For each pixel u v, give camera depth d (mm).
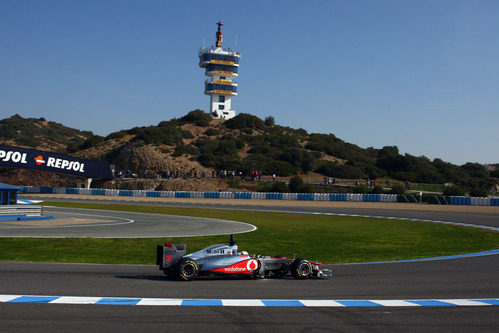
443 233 24422
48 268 12500
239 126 125875
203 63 124188
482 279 11523
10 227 25078
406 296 9258
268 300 8648
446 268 13508
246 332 6445
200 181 74062
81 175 64500
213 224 29047
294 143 113688
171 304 8109
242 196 57844
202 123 126562
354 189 63406
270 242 20578
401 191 59000
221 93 126500
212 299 8625
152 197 62312
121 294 8922
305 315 7504
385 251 18078
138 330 6434
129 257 15672
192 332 6383
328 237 22797
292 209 42875
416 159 98000
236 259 11180
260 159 98500
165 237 21547
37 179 85562
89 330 6371
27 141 147750
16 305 7801
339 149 112250
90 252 16594
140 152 94312
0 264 13055
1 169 88750
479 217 33062
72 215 34375
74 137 180875
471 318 7477
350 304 8422
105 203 50406
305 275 11352
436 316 7582
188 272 10773
